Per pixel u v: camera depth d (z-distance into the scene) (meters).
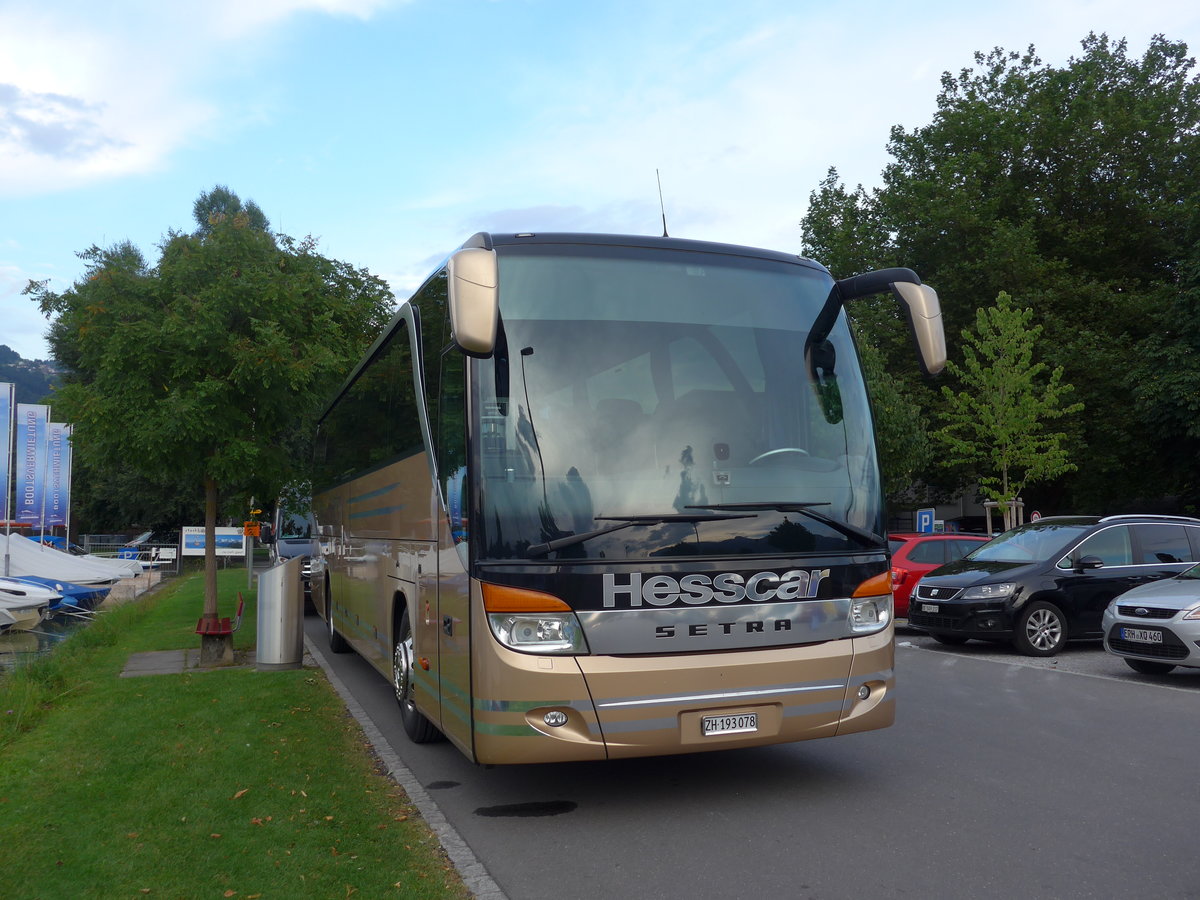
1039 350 32.62
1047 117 35.38
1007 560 13.42
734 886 4.73
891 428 28.20
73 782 6.56
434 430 6.92
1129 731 7.96
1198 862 4.94
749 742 5.67
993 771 6.73
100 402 11.91
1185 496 35.78
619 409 5.81
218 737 7.87
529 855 5.21
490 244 6.12
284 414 12.95
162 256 12.73
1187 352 30.80
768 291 6.43
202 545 30.09
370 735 8.06
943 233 34.56
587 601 5.47
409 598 7.73
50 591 19.94
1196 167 34.91
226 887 4.66
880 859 5.05
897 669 11.48
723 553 5.70
